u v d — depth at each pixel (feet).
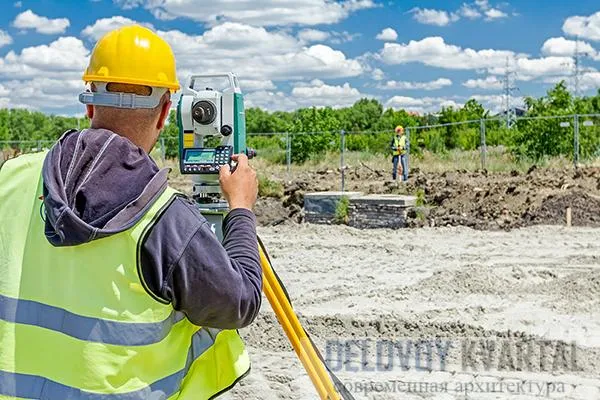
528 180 60.08
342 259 36.06
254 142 123.95
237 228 7.29
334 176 74.18
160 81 6.93
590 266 32.78
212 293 6.51
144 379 6.53
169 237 6.44
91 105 6.92
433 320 23.57
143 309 6.43
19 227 6.80
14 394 6.48
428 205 51.57
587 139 79.00
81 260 6.42
